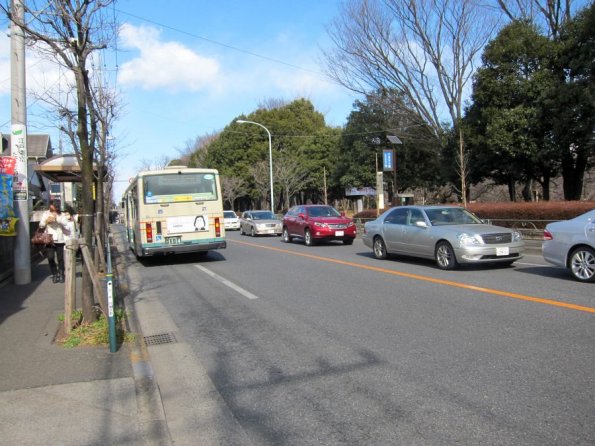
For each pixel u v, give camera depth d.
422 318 7.09
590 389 4.43
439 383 4.70
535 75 21.41
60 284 10.45
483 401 4.27
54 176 16.55
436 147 32.53
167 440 3.72
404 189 43.25
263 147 56.53
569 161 23.20
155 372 5.38
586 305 7.48
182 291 10.31
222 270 13.27
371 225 14.80
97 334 6.07
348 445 3.66
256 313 7.89
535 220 19.42
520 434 3.69
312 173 51.41
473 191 43.28
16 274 10.39
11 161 10.05
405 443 3.64
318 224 19.80
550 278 10.01
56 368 5.10
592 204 17.86
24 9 6.73
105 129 14.11
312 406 4.35
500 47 22.55
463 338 6.05
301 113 58.47
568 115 20.23
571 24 21.66
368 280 10.55
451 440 3.65
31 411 4.13
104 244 15.62
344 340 6.20
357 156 42.09
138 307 8.81
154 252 14.62
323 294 9.19
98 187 13.14
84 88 6.82
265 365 5.45
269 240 24.23
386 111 39.00
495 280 9.95
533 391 4.43
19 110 10.50
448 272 11.29
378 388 4.66
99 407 4.21
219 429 4.01
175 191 14.75
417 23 29.36
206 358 5.79
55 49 6.51
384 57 31.05
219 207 15.12
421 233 12.55
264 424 4.06
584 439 3.59
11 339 6.11
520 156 22.78
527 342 5.80
